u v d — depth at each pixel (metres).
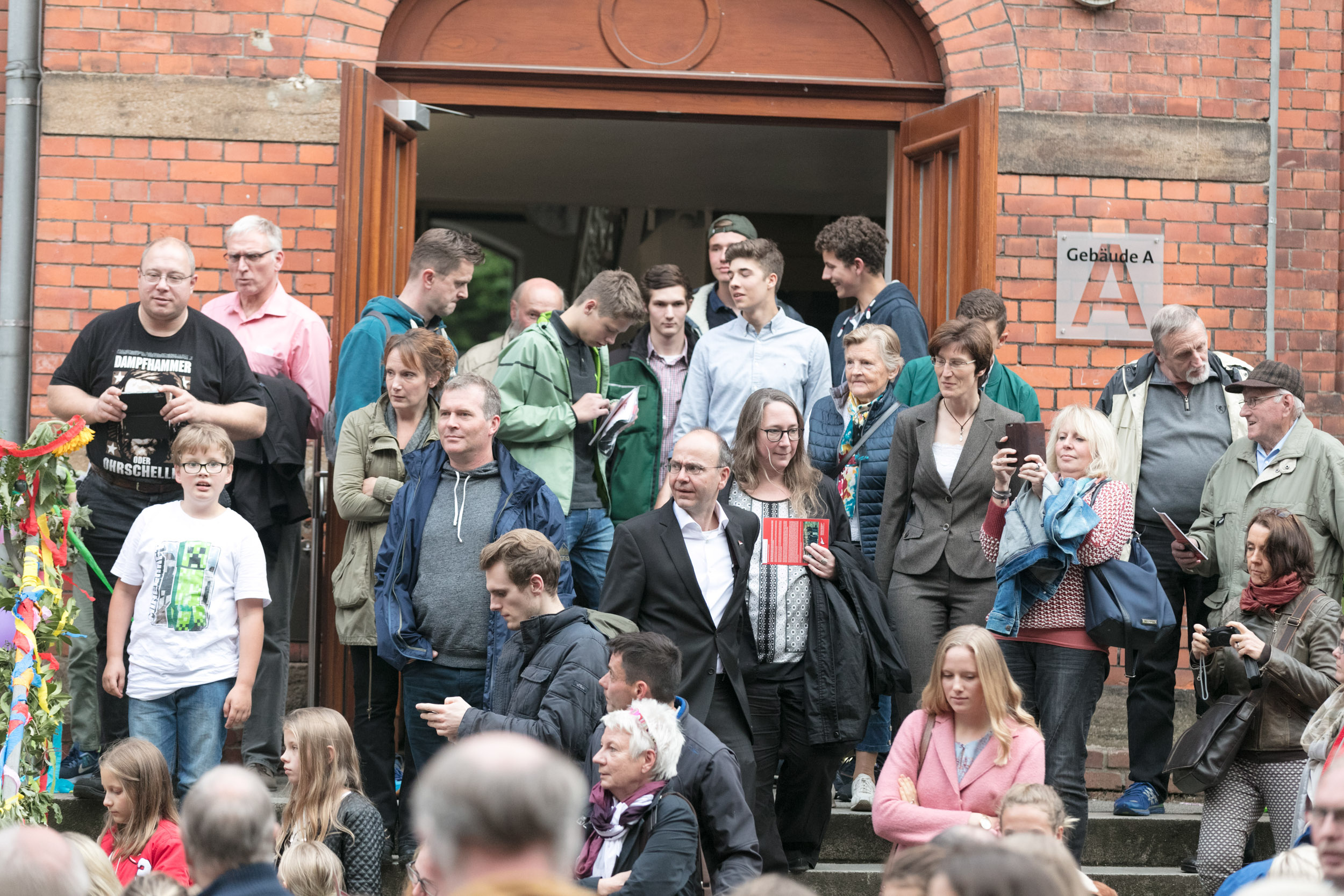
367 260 14.94
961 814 10.55
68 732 13.78
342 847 10.51
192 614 12.10
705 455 11.77
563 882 4.22
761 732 12.07
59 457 11.26
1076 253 16.42
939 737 11.04
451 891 4.30
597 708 10.44
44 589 11.02
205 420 12.66
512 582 10.70
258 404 13.08
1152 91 16.62
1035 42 16.50
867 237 15.07
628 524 11.94
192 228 15.64
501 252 32.03
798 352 14.46
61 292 15.55
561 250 32.12
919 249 16.77
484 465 12.27
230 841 6.66
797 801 12.29
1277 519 11.95
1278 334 17.02
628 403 13.48
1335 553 13.16
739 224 16.89
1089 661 11.82
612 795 9.53
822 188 27.73
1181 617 13.88
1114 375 14.55
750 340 14.46
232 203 15.66
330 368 14.38
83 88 15.59
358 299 14.73
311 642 14.34
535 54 16.66
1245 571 13.07
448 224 31.64
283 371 14.09
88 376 12.98
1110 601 11.55
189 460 12.18
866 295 15.27
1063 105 16.50
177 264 12.71
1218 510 13.36
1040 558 11.52
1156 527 13.80
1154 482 13.85
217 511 12.44
